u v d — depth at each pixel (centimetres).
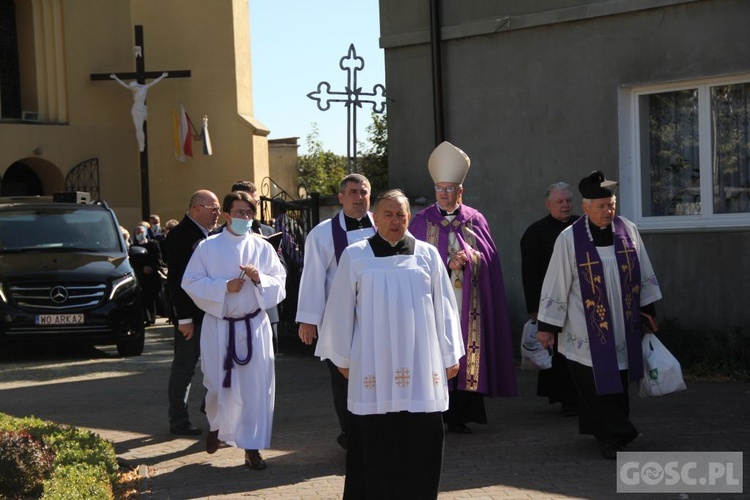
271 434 780
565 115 1135
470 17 1196
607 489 619
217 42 2723
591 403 705
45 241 1405
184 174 2731
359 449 552
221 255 727
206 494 646
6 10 2650
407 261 546
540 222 877
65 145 2622
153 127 2717
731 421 792
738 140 1038
